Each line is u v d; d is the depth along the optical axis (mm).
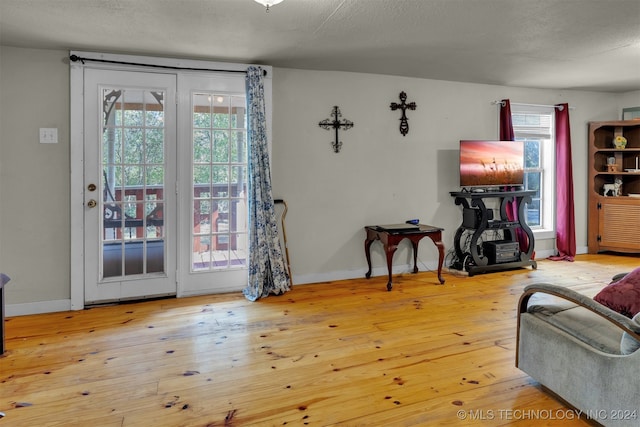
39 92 3328
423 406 2002
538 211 5605
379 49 3486
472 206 4668
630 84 5051
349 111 4336
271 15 2695
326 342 2773
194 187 3809
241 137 3934
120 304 3594
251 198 3760
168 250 3744
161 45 3299
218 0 2455
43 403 2031
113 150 3557
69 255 3457
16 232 3324
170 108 3674
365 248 4414
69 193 3438
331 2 2510
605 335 1816
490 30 3049
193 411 1970
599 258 5398
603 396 1714
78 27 2881
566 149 5309
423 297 3777
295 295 3861
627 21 2896
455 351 2621
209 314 3334
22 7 2545
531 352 2125
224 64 3785
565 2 2564
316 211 4266
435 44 3369
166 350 2650
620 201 5426
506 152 4730
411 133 4621
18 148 3301
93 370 2379
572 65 4086
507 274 4598
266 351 2637
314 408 1990
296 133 4145
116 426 1849
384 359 2514
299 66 4023
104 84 3467
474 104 4906
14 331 2971
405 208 4641
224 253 3939
